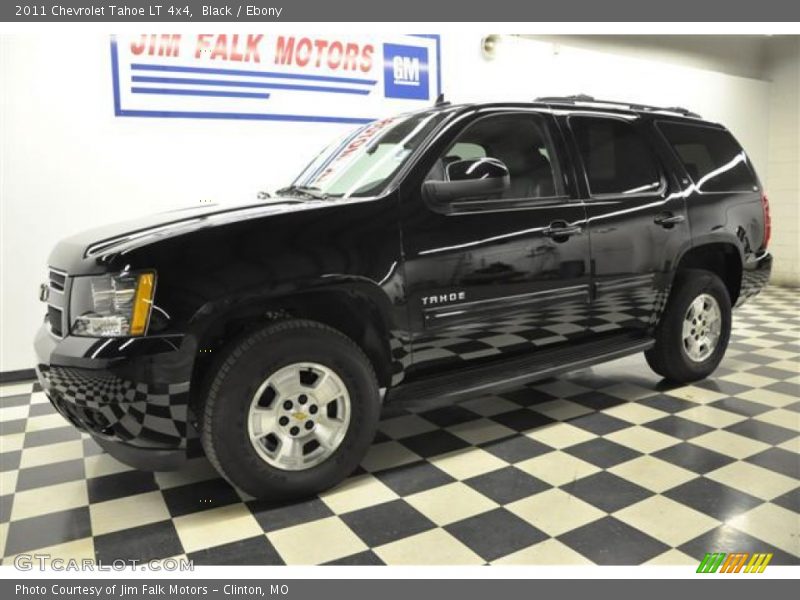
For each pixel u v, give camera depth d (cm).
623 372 411
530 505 235
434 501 240
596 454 280
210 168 474
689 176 356
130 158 444
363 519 228
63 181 425
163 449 223
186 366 215
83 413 222
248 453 227
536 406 348
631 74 719
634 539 210
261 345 225
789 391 364
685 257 368
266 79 487
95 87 427
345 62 522
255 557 206
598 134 327
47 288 262
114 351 208
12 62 402
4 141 405
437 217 262
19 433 329
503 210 280
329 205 244
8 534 225
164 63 446
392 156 277
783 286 839
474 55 599
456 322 267
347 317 259
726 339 385
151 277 212
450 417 334
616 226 315
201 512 238
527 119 304
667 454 278
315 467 240
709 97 797
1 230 411
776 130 856
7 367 424
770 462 268
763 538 209
